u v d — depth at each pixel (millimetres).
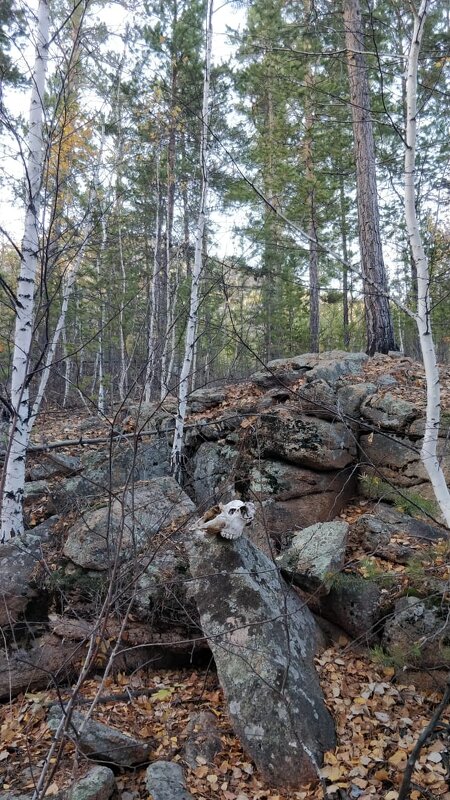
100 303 11820
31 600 4422
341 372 7547
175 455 6426
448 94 2848
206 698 3889
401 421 5730
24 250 4785
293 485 5602
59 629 4180
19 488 5078
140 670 4207
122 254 13562
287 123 12992
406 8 3092
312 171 12609
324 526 4750
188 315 6586
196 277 6590
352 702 3598
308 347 18234
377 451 5781
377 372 7492
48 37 4770
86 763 3145
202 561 3912
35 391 7621
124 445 6797
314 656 3904
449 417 5520
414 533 4746
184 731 3512
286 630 3369
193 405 7535
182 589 4195
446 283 4914
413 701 3566
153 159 12945
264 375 7621
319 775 2816
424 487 5262
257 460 5883
